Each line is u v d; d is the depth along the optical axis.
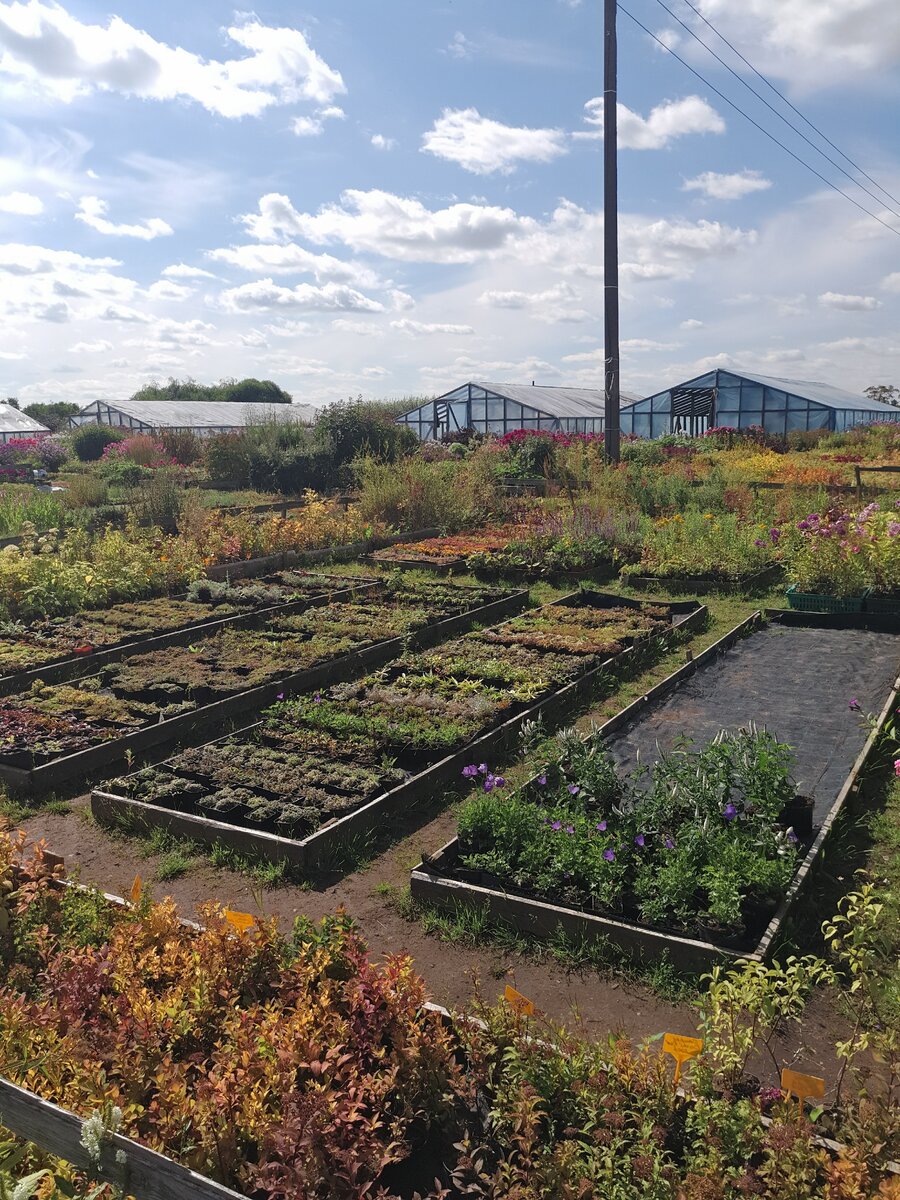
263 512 18.17
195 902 4.84
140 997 3.37
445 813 5.81
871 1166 2.52
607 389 20.62
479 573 13.40
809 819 5.11
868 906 3.51
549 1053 3.11
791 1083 2.71
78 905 4.42
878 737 6.32
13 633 9.60
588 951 4.25
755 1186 2.52
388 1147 2.81
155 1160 2.22
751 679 8.36
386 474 17.66
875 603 10.51
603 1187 2.63
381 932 4.52
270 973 3.74
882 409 44.97
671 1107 2.91
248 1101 2.87
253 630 10.07
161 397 68.81
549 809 5.14
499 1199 2.70
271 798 5.83
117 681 8.11
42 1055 3.03
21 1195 2.20
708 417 39.16
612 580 12.80
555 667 8.22
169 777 6.10
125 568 11.70
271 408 48.38
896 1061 2.97
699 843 4.55
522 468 23.66
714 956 3.99
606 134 19.39
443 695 7.60
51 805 6.01
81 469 30.30
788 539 12.42
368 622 10.15
